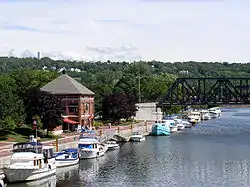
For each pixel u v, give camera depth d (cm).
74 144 8500
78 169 7200
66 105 11275
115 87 17662
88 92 11919
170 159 8212
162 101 14600
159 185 6109
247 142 10944
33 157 6112
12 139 8538
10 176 5903
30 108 9219
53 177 6544
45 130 9938
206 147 9969
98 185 6081
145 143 10819
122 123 13488
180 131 14338
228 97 14150
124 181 6331
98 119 14350
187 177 6625
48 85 11538
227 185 6128
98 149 8431
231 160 8112
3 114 8544
